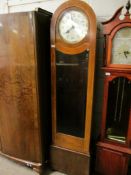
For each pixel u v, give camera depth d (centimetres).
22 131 169
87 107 148
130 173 172
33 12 132
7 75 157
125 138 153
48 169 180
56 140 169
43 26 147
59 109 163
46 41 154
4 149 188
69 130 163
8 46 149
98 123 193
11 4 206
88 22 130
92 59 136
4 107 170
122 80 150
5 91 163
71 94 157
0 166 185
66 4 134
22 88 154
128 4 126
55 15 139
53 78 154
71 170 168
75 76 151
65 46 142
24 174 173
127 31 129
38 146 166
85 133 154
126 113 157
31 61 144
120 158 150
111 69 136
